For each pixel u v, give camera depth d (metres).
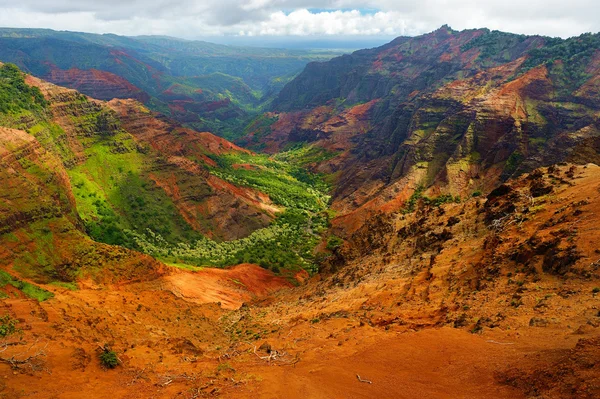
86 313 30.09
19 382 14.95
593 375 9.52
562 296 18.16
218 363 18.70
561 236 22.98
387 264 44.91
